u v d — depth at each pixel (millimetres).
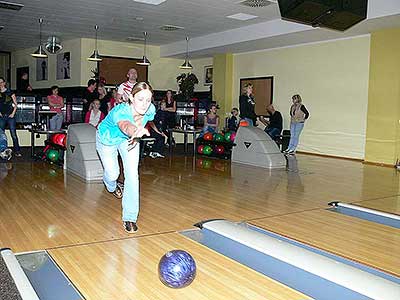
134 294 2465
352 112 9922
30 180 5906
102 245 3295
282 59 11625
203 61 14430
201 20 9945
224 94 13148
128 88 4852
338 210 4652
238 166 7859
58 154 7414
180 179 6363
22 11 9289
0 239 3389
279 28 9719
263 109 12305
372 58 9156
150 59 13984
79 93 12547
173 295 2461
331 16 5539
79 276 2705
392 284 2559
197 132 9547
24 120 10398
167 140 11656
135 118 3381
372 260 3121
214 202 4875
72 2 8453
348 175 7219
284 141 10883
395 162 8836
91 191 5285
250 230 3631
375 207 4789
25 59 16297
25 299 2283
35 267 2846
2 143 7691
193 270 2564
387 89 8922
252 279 2693
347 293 2492
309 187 5949
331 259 3000
